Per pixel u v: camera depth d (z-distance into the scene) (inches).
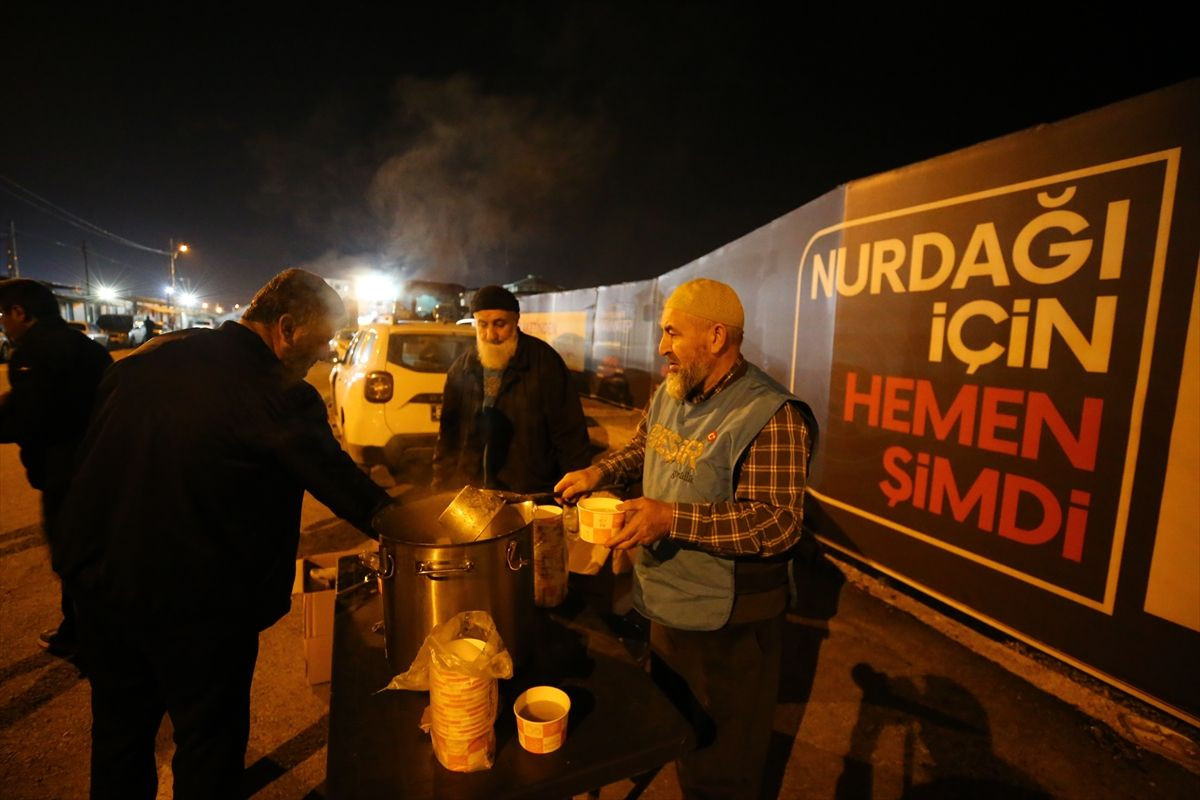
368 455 191.5
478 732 38.9
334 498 60.1
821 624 124.7
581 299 430.0
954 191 111.7
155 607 57.3
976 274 108.3
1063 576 96.3
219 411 56.6
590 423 283.6
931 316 117.7
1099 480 90.7
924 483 120.6
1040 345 97.9
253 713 97.5
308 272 65.6
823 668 109.7
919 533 122.3
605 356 394.9
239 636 61.9
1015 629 104.0
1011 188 101.6
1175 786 82.5
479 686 38.6
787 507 56.3
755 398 59.0
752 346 185.8
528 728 41.2
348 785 38.3
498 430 108.3
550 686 48.5
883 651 115.1
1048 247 96.0
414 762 40.4
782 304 167.5
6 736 91.2
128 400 57.2
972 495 110.8
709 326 60.5
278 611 65.9
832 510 146.9
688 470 62.0
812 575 148.6
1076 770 85.7
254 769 85.8
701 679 63.1
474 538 46.9
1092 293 90.4
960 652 114.5
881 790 82.6
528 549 49.7
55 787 81.8
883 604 132.8
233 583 59.9
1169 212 81.1
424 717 43.8
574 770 40.1
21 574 144.7
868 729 94.3
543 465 110.2
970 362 110.0
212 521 57.7
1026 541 101.5
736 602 60.7
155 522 56.3
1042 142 96.7
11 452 277.9
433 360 198.5
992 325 105.7
